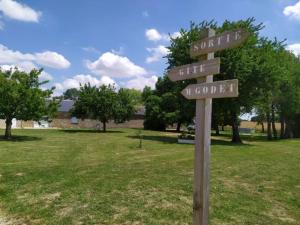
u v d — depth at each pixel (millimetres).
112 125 59531
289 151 21625
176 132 47094
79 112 43531
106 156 16281
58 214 6957
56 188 9000
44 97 26453
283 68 30938
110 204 7539
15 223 6539
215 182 9984
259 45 29906
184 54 27906
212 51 4871
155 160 14727
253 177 10984
